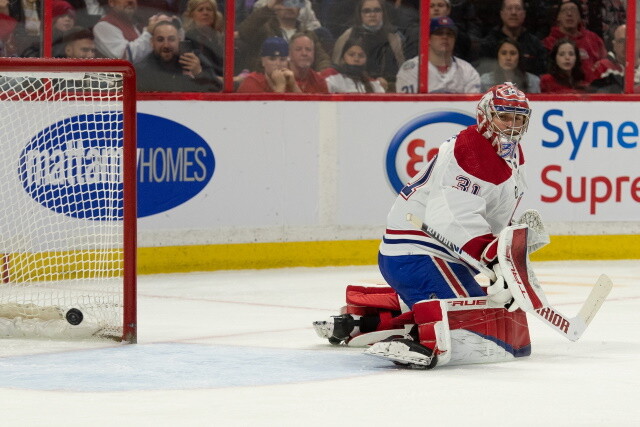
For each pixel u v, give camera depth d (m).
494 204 16.44
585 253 31.59
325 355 17.23
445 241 16.12
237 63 28.78
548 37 31.41
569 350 17.77
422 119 30.39
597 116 31.62
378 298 17.69
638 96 31.91
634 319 21.27
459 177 16.06
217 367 16.25
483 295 16.52
